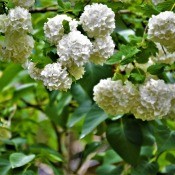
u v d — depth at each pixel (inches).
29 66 40.4
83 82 50.1
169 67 46.9
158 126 52.1
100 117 52.6
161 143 51.3
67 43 37.8
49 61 39.6
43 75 38.4
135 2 48.1
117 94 43.0
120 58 41.9
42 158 55.2
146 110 42.7
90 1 43.8
